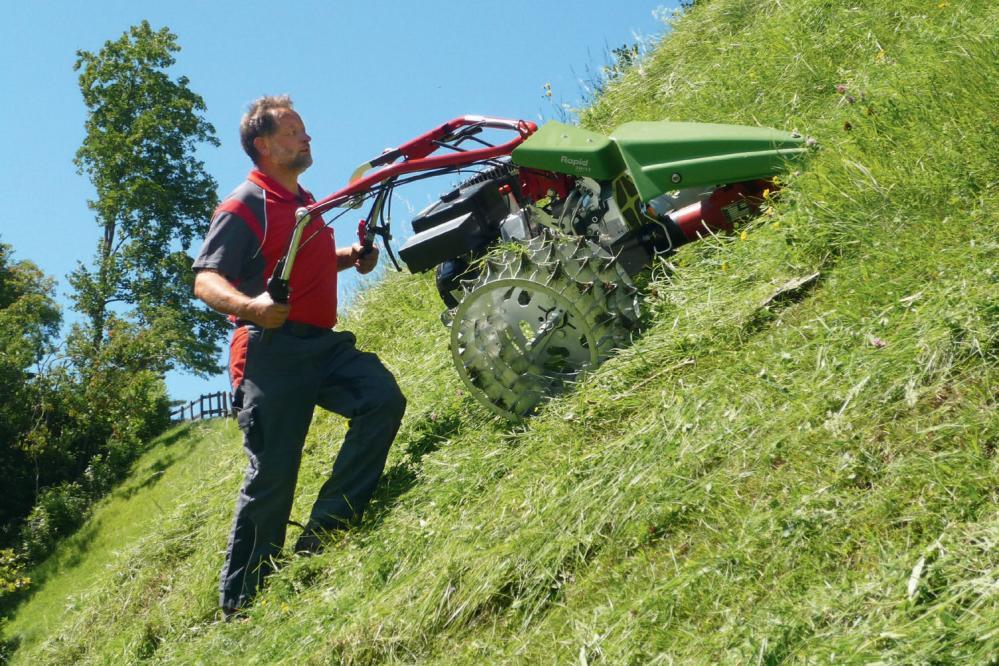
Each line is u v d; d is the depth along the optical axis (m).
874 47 5.72
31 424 25.92
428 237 4.80
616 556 3.21
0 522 24.27
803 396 3.23
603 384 4.17
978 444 2.65
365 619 3.76
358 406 4.70
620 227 4.64
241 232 4.62
